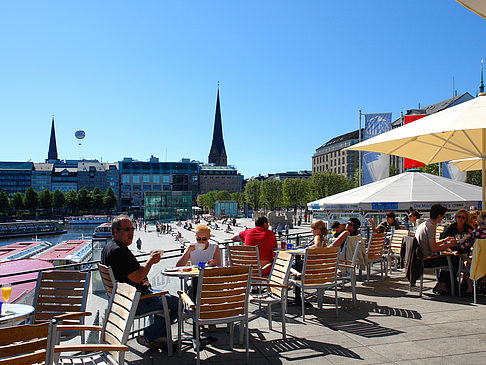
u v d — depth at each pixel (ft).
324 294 26.13
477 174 126.11
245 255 22.38
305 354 15.55
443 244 24.52
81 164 627.05
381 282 29.99
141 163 610.65
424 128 22.94
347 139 386.11
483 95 25.96
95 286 25.09
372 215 52.37
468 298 24.32
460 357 14.80
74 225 391.45
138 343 17.49
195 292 18.92
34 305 15.40
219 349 16.51
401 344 16.31
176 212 335.88
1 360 8.11
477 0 14.79
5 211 490.08
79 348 9.31
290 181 290.97
